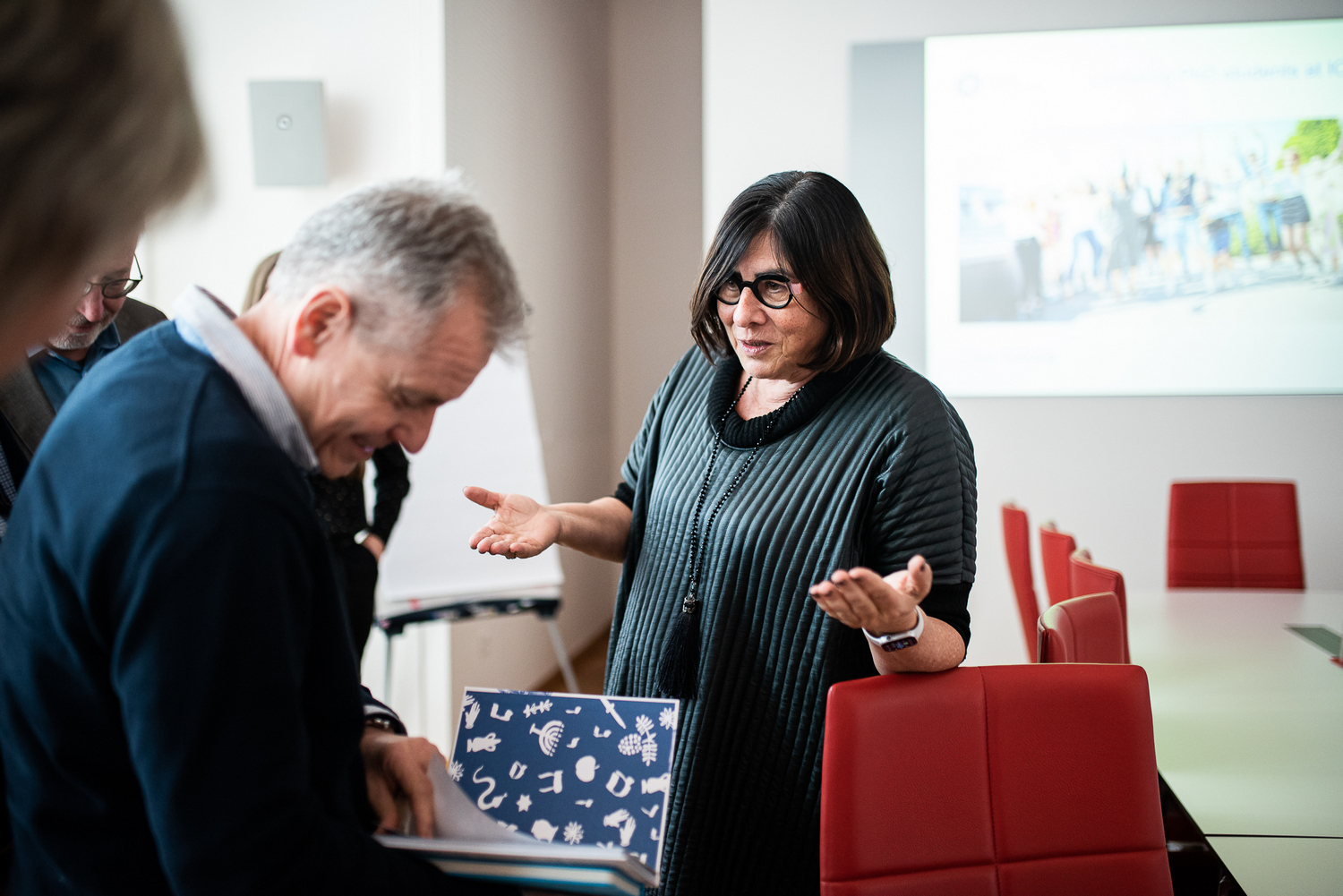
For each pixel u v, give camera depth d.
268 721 0.64
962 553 1.19
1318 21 3.48
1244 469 3.71
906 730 1.04
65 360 1.72
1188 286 3.64
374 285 0.68
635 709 0.97
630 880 0.75
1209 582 3.10
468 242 0.70
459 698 3.40
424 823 0.83
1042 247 3.69
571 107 4.49
